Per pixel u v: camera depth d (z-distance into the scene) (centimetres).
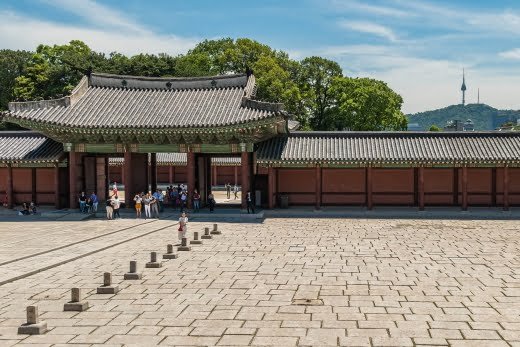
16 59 9850
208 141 4816
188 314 1812
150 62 9562
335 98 10244
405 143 4941
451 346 1499
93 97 5112
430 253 2881
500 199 5056
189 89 5300
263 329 1655
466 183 4769
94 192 5331
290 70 10175
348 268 2516
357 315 1789
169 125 4566
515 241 3259
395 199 5169
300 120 9650
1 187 5362
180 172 9025
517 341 1532
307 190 5234
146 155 5288
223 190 8281
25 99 8875
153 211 4744
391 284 2203
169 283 2239
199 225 4088
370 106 9625
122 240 3344
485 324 1683
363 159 4722
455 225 4016
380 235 3534
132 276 2312
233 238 3431
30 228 3941
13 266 2533
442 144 4888
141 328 1673
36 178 5284
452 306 1883
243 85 5206
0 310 1870
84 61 9200
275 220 4384
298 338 1572
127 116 4791
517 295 2019
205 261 2691
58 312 1844
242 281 2267
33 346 1525
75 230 3822
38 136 5344
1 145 5225
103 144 4884
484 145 4816
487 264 2586
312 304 1920
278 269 2500
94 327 1688
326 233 3638
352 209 5028
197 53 9981
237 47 9606
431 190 5141
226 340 1562
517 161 4566
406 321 1722
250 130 4597
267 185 5244
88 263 2656
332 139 5103
